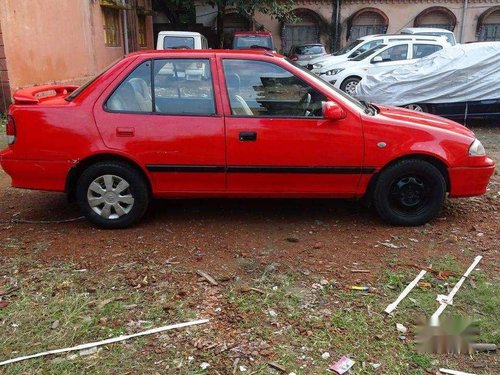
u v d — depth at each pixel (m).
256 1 21.94
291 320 3.14
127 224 4.57
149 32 22.02
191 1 23.20
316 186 4.55
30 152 4.33
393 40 14.59
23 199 5.48
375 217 4.97
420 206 4.70
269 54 4.59
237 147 4.37
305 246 4.25
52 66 11.88
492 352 2.87
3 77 9.95
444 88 10.16
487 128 10.63
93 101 4.34
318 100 4.46
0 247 4.16
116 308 3.25
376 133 4.43
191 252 4.11
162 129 4.33
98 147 4.32
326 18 25.22
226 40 24.84
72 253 4.06
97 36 14.98
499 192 5.85
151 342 2.91
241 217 4.94
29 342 2.90
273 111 4.43
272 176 4.47
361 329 3.06
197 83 4.42
